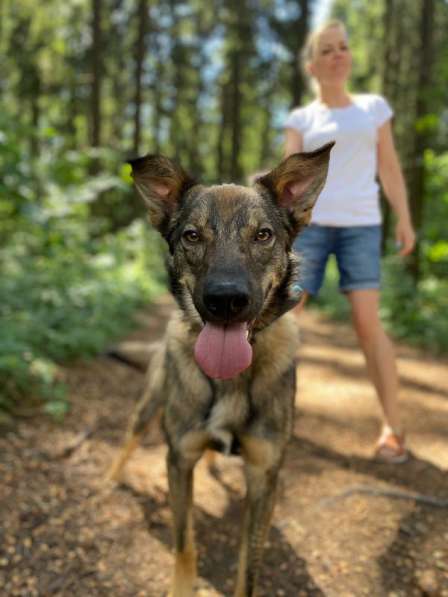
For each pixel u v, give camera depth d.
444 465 1.68
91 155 3.56
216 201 1.15
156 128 12.52
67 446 1.69
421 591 1.17
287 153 1.75
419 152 4.04
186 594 1.13
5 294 2.51
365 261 1.68
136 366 2.35
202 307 1.03
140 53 7.82
